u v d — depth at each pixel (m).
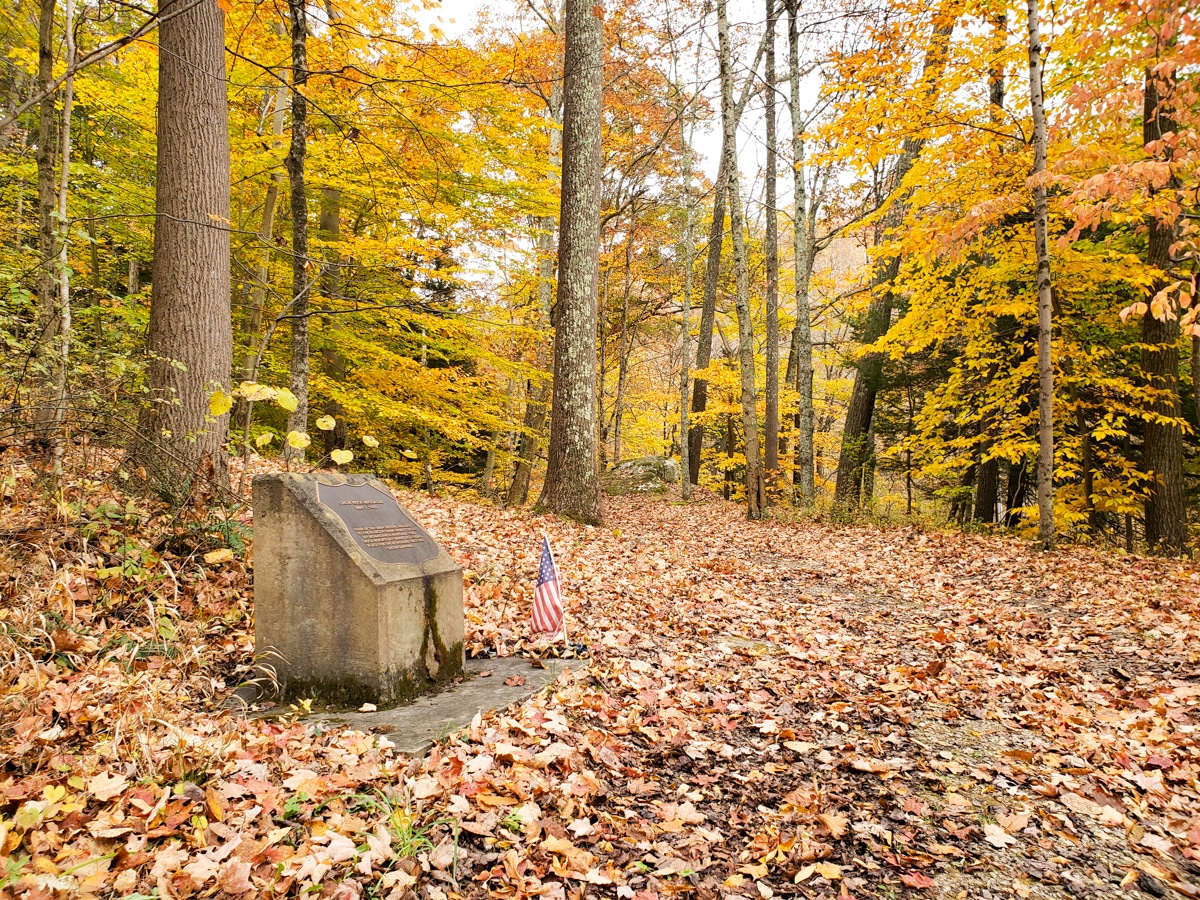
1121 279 10.63
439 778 3.04
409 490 11.07
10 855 2.17
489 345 15.23
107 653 3.74
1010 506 16.98
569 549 8.20
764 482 15.36
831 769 3.71
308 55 8.41
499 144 10.33
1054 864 2.92
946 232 9.20
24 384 4.88
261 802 2.68
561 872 2.56
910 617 6.83
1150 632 5.72
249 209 12.23
